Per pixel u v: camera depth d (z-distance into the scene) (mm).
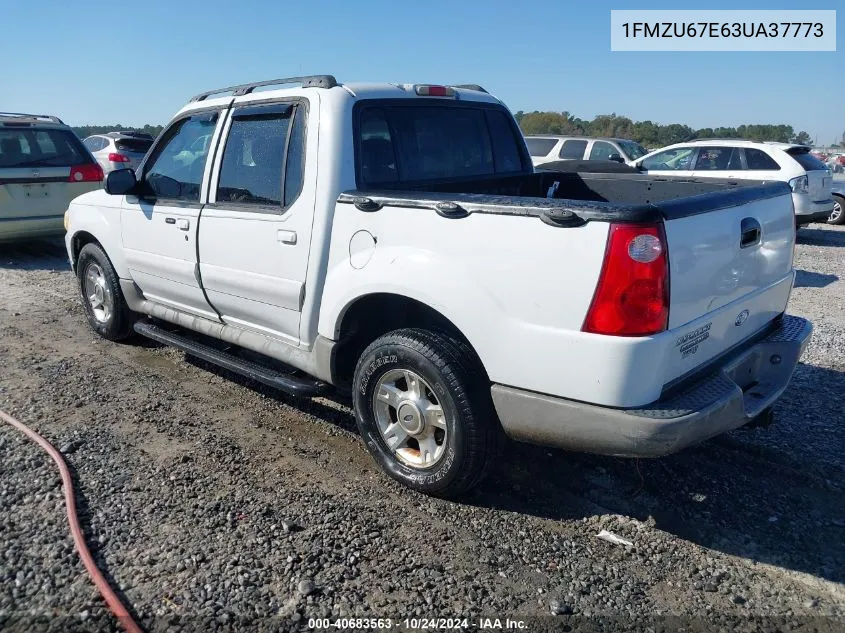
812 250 11539
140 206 5125
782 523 3473
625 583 3025
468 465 3438
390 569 3072
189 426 4445
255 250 4199
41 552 3105
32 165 9359
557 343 3025
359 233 3646
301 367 4156
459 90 4715
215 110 4613
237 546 3193
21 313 6969
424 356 3424
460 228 3260
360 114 3951
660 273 2873
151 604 2818
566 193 5133
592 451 3111
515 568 3107
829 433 4383
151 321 5762
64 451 4031
